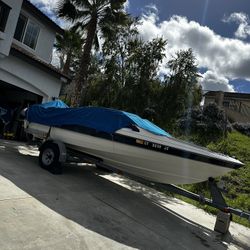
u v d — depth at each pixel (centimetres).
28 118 931
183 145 661
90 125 756
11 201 503
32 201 528
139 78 1598
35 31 1452
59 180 721
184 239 550
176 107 1477
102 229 493
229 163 642
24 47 1396
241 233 686
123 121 714
